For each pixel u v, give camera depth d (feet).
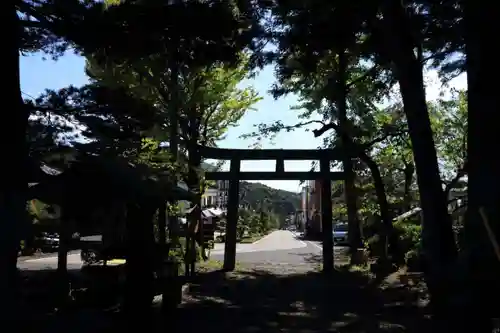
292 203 494.59
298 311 38.27
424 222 34.71
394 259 64.13
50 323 26.61
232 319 34.63
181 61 30.68
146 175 31.07
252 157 68.64
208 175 69.15
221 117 74.13
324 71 64.80
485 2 25.26
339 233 141.49
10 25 24.32
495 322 24.32
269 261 85.71
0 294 22.66
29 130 28.89
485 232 24.04
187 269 53.98
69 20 26.89
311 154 68.49
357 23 37.06
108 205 30.27
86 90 29.45
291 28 38.04
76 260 74.28
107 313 30.91
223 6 28.86
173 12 27.09
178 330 30.50
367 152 75.66
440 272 31.27
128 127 31.71
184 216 57.52
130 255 31.37
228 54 31.22
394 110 70.79
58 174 29.73
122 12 26.73
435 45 40.52
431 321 32.27
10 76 24.16
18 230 23.82
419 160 35.04
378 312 37.58
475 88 25.61
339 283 54.24
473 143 25.52
